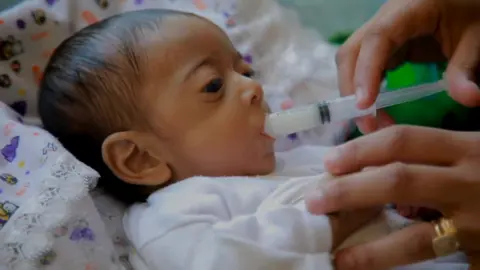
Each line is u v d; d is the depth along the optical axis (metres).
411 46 1.01
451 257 0.86
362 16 1.36
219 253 0.73
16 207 0.77
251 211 0.85
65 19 1.16
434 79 1.07
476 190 0.69
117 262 0.81
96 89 0.93
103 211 0.93
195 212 0.82
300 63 1.23
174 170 0.94
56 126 0.97
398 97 0.88
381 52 0.88
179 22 0.95
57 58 0.98
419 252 0.70
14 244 0.72
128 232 0.87
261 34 1.26
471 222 0.69
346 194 0.71
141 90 0.92
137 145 0.93
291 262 0.73
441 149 0.73
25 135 0.88
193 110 0.91
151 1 1.25
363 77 0.86
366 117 0.89
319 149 1.07
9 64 1.09
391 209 0.90
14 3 1.23
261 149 0.94
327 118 0.89
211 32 0.96
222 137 0.92
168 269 0.79
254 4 1.30
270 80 1.22
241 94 0.92
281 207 0.77
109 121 0.93
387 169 0.70
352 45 0.94
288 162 1.03
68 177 0.79
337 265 0.72
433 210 0.86
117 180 0.96
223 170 0.94
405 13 0.91
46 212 0.75
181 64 0.92
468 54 0.86
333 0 1.37
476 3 0.92
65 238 0.75
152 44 0.93
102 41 0.96
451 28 0.92
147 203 0.92
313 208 0.74
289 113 0.91
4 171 0.84
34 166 0.84
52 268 0.74
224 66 0.95
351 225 0.79
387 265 0.71
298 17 1.35
